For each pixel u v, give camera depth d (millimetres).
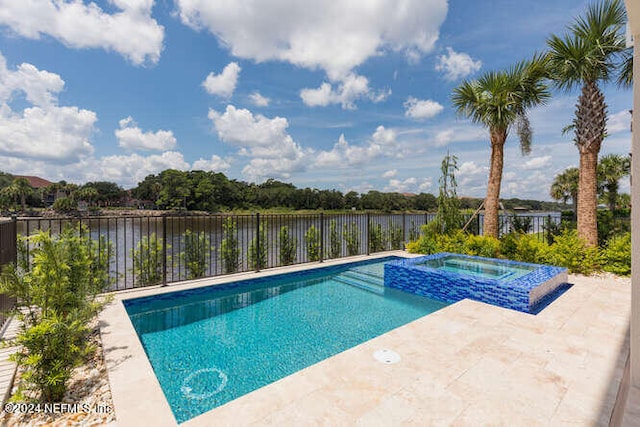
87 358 2934
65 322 2529
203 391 2836
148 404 2146
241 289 6188
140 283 5688
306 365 3338
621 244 6566
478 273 5574
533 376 2510
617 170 11930
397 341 3191
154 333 4191
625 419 1784
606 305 4473
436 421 1950
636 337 2145
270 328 4375
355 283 6863
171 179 48750
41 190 66625
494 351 2967
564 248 6906
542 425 1923
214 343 3879
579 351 2975
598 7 6820
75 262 3012
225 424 1921
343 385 2365
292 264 7820
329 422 1936
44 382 2240
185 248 6379
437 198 10039
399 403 2139
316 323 4555
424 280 5879
